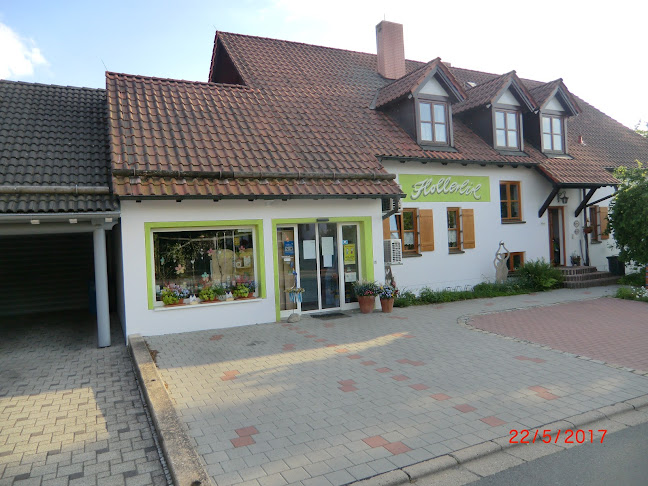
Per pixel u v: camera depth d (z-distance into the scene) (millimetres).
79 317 12367
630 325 9734
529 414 5293
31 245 13289
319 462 4293
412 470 4117
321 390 6168
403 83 14172
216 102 12055
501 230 15141
